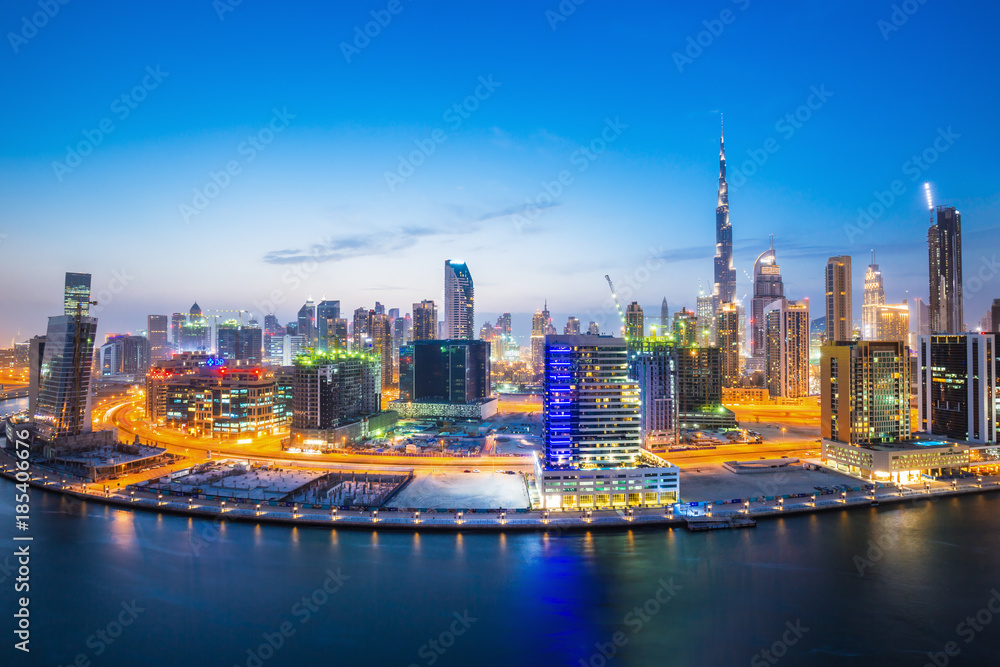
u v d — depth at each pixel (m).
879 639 156.00
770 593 179.50
